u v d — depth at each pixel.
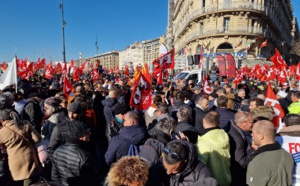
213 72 18.59
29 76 14.87
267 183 2.45
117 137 3.44
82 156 2.81
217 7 38.28
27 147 3.30
